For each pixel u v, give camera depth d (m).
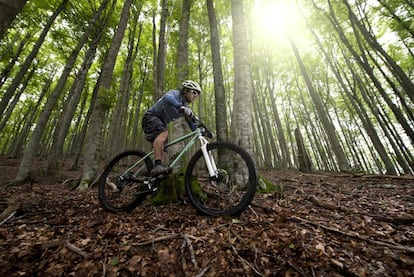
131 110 18.44
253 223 2.10
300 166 10.03
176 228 2.05
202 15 13.66
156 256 1.61
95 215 2.54
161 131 2.63
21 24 10.57
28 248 1.65
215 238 1.82
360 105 11.59
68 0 9.45
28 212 2.59
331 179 6.39
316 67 18.56
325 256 1.53
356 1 10.62
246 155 2.27
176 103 2.46
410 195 3.53
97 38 10.02
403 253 1.55
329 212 2.51
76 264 1.52
